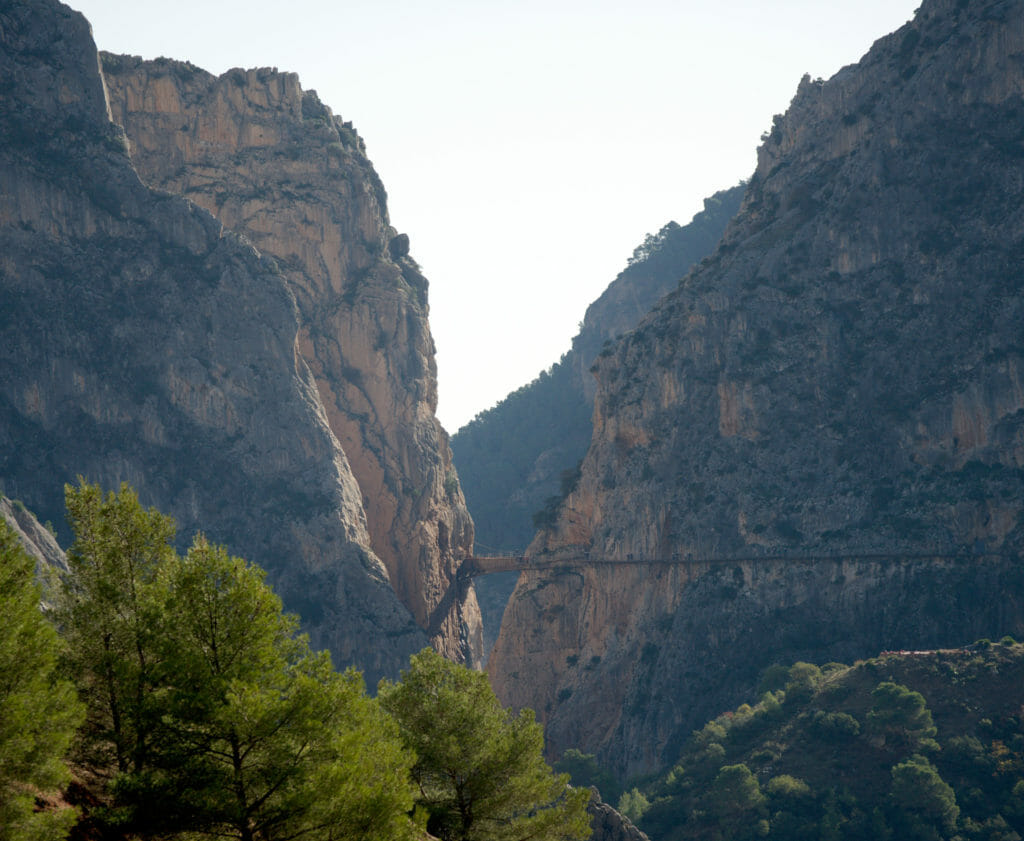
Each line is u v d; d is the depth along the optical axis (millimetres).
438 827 73000
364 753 58406
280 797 54469
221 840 54688
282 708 53969
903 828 176625
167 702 54500
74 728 52438
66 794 55125
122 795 53562
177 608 56469
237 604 56906
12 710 47719
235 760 54281
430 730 74938
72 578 60781
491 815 73875
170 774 54531
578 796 76062
